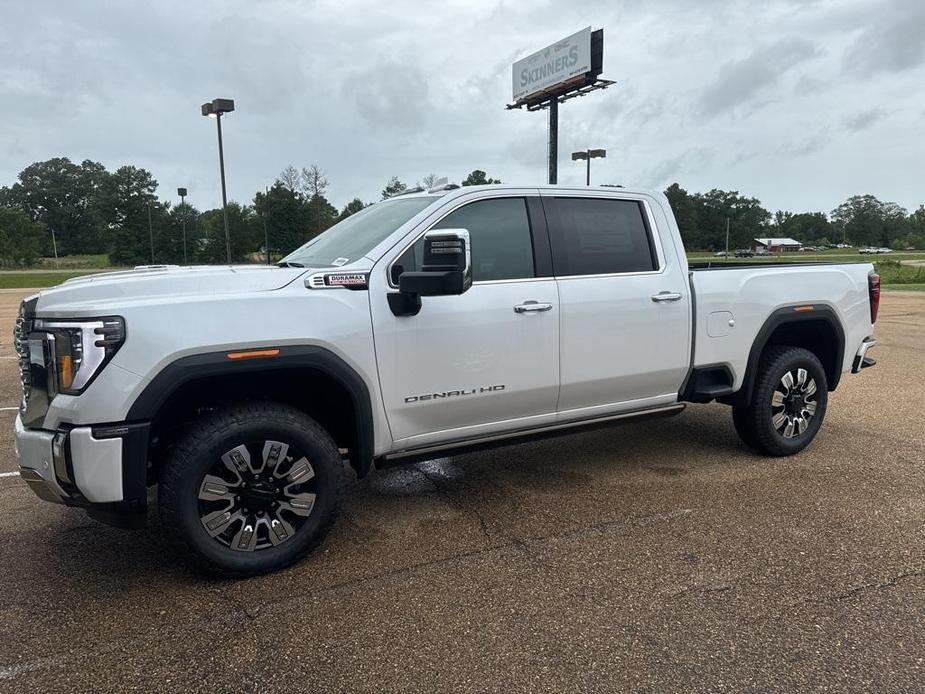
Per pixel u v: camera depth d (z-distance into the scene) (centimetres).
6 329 1420
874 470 475
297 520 335
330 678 251
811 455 511
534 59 3897
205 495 311
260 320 314
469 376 374
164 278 318
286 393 362
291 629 283
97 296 303
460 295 369
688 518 394
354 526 391
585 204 424
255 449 321
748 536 368
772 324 482
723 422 617
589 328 410
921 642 269
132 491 295
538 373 395
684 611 293
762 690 241
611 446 545
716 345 462
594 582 320
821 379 509
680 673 251
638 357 431
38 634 281
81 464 287
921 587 312
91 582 326
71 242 13138
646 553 349
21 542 374
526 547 359
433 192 405
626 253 434
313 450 330
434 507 418
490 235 388
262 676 252
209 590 317
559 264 407
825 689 241
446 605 301
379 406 351
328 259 381
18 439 313
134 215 8225
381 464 368
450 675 251
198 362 301
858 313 534
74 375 288
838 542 360
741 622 284
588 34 3428
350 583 322
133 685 247
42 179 13150
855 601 300
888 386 764
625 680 247
